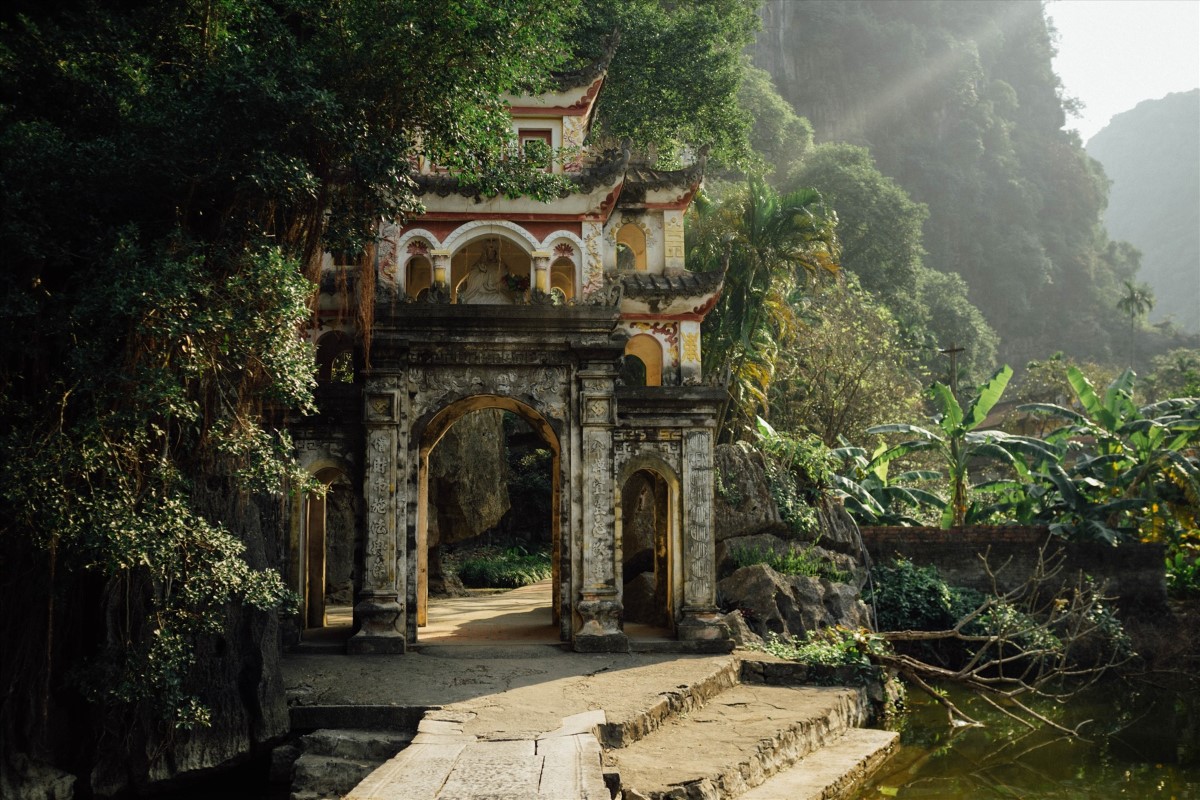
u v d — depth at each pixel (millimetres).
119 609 10328
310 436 16062
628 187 18094
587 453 15914
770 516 21422
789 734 12836
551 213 16250
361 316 15094
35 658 10133
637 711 11719
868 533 26641
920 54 112188
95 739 10562
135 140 10266
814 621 19844
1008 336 106750
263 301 10156
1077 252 117562
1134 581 27266
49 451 8836
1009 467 41156
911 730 17250
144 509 9727
